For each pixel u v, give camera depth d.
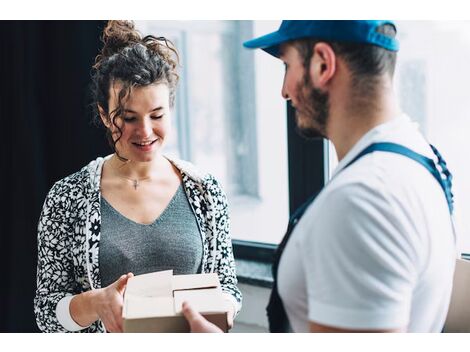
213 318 0.95
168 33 2.95
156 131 1.28
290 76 0.84
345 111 0.80
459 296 1.08
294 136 1.98
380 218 0.70
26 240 2.23
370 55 0.78
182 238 1.36
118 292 1.16
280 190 2.67
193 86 3.08
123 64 1.25
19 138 2.21
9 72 2.21
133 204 1.36
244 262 2.18
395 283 0.70
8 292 2.28
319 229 0.73
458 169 1.87
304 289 0.78
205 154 3.10
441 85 1.94
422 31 1.99
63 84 2.18
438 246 0.76
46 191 2.23
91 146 2.16
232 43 3.01
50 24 2.18
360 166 0.75
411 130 0.81
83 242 1.31
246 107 2.94
